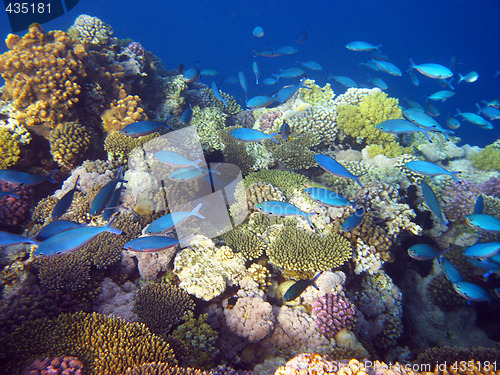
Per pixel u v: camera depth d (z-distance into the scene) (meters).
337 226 4.86
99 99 6.52
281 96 7.52
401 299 4.96
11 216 5.29
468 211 6.39
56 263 3.86
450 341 5.48
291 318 3.81
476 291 4.38
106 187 3.62
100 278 4.11
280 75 10.23
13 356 2.83
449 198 6.93
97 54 7.41
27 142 5.76
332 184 6.93
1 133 5.56
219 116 9.02
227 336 3.85
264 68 58.22
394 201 5.63
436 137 9.73
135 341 2.90
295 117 8.57
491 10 77.69
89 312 3.80
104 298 3.94
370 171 6.94
